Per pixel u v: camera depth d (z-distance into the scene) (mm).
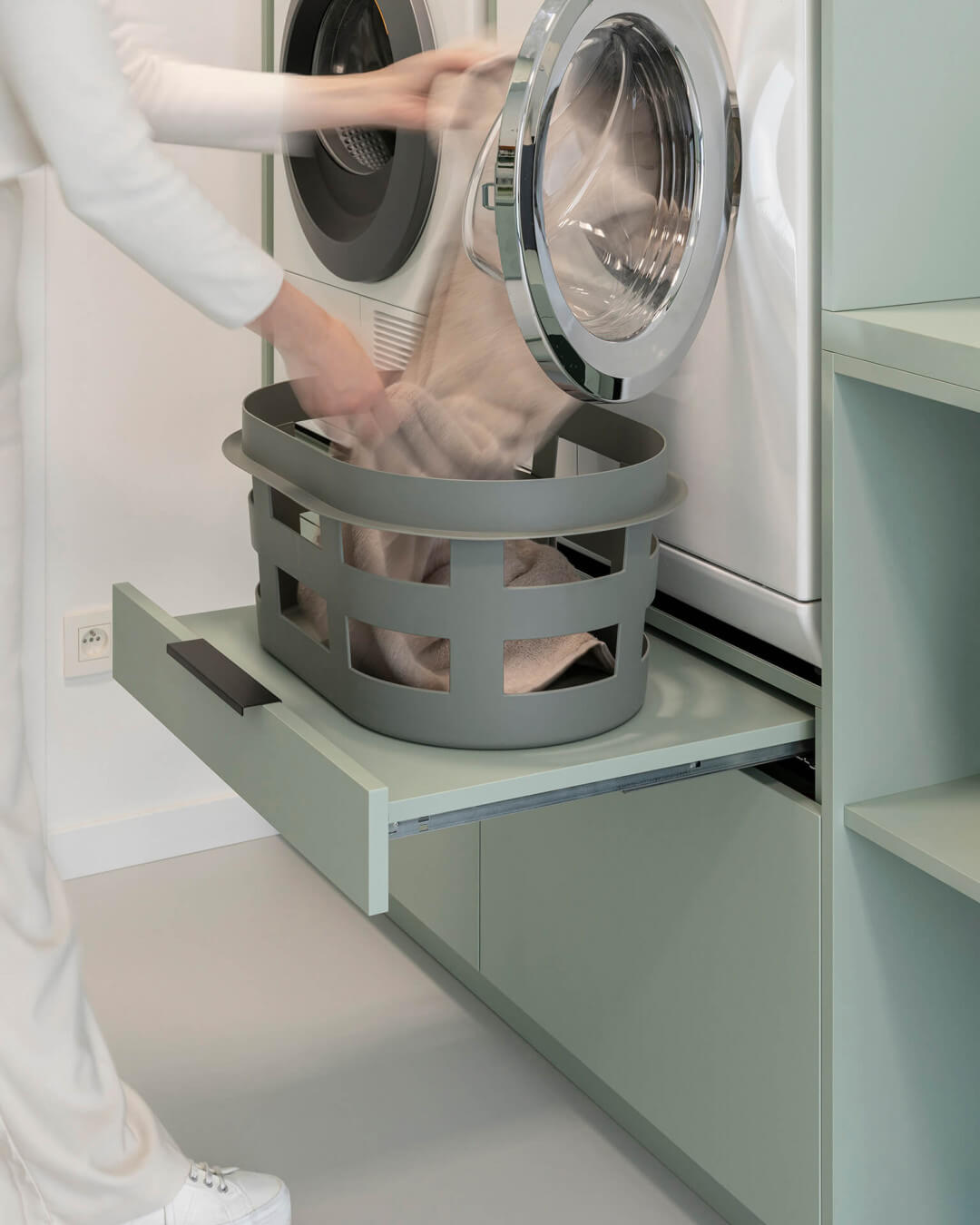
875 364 1191
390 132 1665
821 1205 1410
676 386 1425
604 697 1286
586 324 1320
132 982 1996
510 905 1796
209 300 1206
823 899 1344
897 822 1305
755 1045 1452
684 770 1302
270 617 1462
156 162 1148
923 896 1383
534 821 1723
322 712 1353
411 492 1210
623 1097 1655
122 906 2193
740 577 1395
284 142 1646
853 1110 1393
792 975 1392
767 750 1340
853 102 1193
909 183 1235
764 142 1255
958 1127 1464
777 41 1222
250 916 2176
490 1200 1590
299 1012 1936
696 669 1468
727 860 1447
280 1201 1464
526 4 1413
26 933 1288
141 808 2326
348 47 1801
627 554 1263
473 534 1177
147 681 1548
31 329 2092
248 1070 1811
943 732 1379
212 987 1986
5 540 1278
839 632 1300
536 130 1165
